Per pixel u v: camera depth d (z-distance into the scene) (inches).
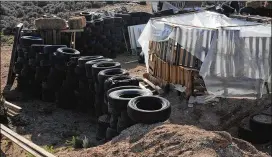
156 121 320.5
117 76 418.6
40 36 628.7
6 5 1173.7
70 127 442.3
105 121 392.5
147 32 578.2
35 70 535.5
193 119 463.8
